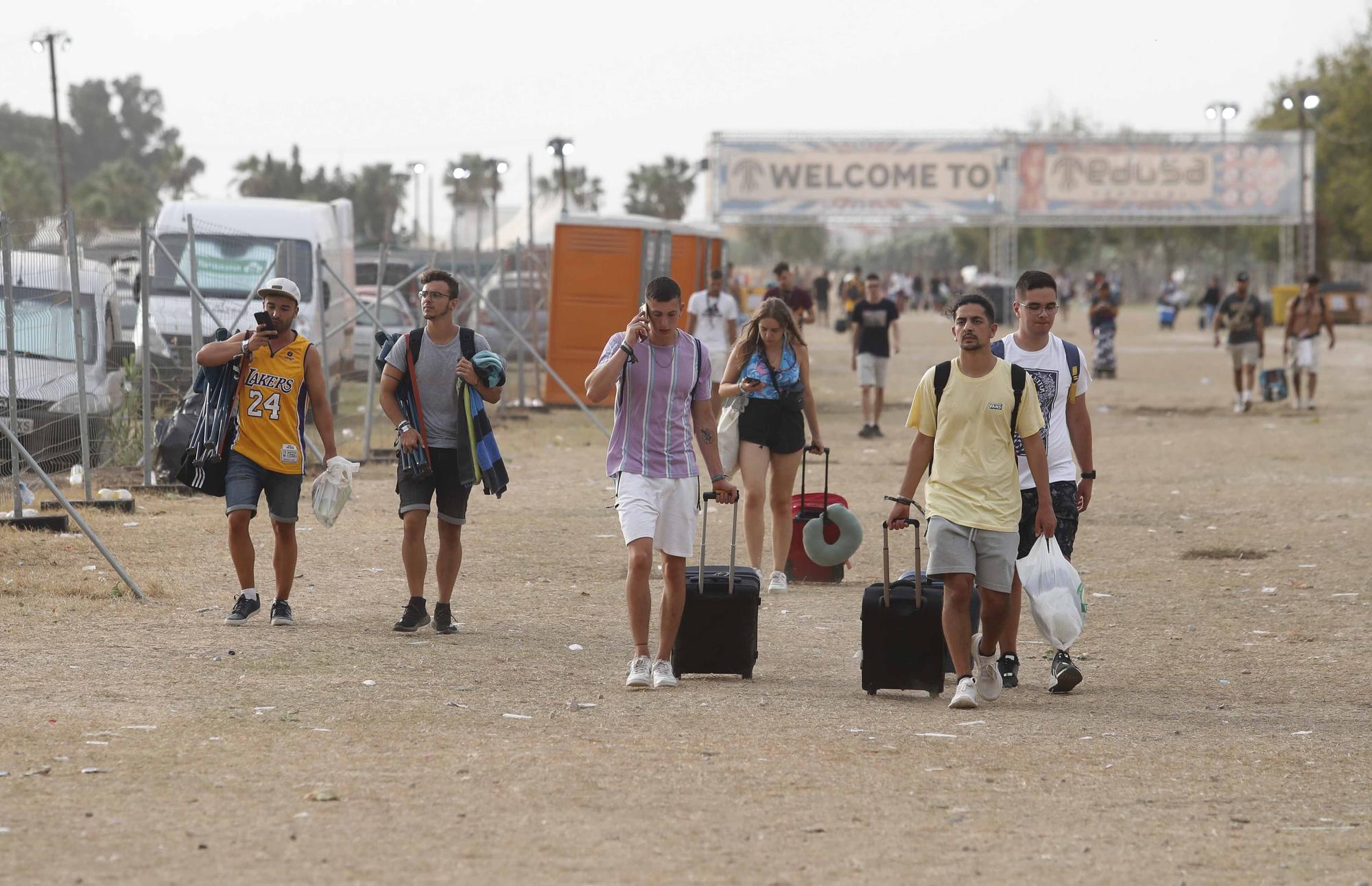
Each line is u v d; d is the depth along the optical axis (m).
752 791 21.61
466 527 49.72
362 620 35.22
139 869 17.73
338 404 80.44
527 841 19.05
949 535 27.45
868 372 81.25
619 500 29.06
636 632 29.05
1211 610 37.78
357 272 122.62
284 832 19.23
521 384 93.19
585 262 93.50
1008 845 19.38
